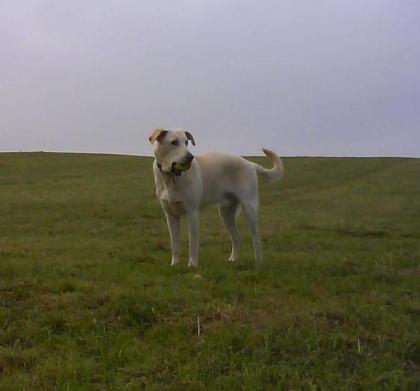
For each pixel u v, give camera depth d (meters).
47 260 4.05
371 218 7.49
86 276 3.50
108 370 2.26
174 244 3.91
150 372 2.24
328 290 3.26
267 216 7.76
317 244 5.41
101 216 7.66
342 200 9.60
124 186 11.47
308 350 2.36
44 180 12.38
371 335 2.50
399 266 4.09
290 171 14.20
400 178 12.89
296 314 2.69
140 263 4.02
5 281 3.29
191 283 3.31
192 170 3.73
